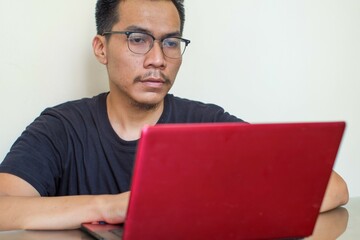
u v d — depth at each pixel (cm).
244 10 184
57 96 162
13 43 154
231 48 184
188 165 75
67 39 161
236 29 184
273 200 84
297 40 195
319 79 201
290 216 87
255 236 86
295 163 82
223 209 80
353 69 208
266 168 80
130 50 132
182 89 177
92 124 143
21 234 102
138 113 141
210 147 75
